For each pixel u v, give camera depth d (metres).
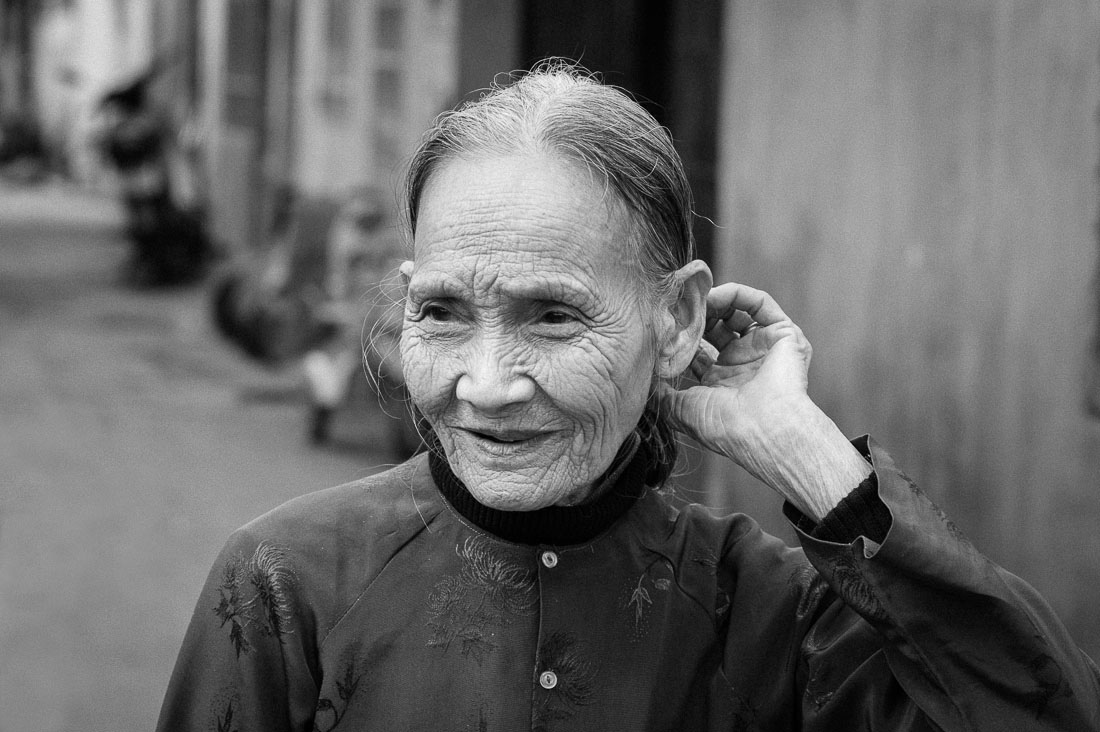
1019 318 3.37
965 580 1.34
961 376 3.54
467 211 1.32
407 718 1.41
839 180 3.88
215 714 1.43
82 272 13.98
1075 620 3.19
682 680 1.48
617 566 1.48
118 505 6.13
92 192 21.06
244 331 10.10
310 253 9.92
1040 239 3.29
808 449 1.43
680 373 1.47
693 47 5.98
